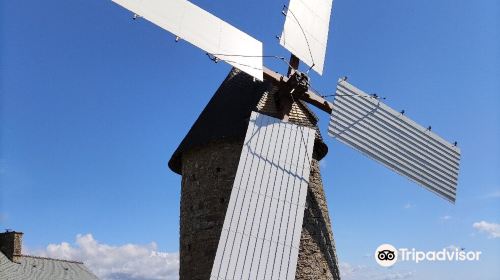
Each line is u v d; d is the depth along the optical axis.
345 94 17.59
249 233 13.63
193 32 14.66
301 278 16.27
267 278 13.18
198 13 15.11
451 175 19.28
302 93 16.62
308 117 18.23
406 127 18.67
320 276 16.80
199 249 17.20
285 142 15.56
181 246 18.11
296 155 15.44
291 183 14.86
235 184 14.23
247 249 13.40
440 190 18.77
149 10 13.97
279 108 16.94
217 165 17.73
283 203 14.43
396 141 18.20
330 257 17.52
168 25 14.20
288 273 13.39
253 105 17.66
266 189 14.48
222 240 13.30
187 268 17.44
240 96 18.50
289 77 16.38
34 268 35.09
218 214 17.14
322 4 18.30
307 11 17.64
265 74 15.80
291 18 16.95
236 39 15.58
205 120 18.84
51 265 36.84
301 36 17.12
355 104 17.70
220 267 12.95
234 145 17.66
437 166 18.98
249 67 15.41
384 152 17.78
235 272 13.00
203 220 17.42
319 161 19.22
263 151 15.11
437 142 19.31
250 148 15.00
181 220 18.47
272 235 13.82
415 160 18.45
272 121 15.84
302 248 16.66
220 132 17.84
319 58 17.58
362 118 17.67
